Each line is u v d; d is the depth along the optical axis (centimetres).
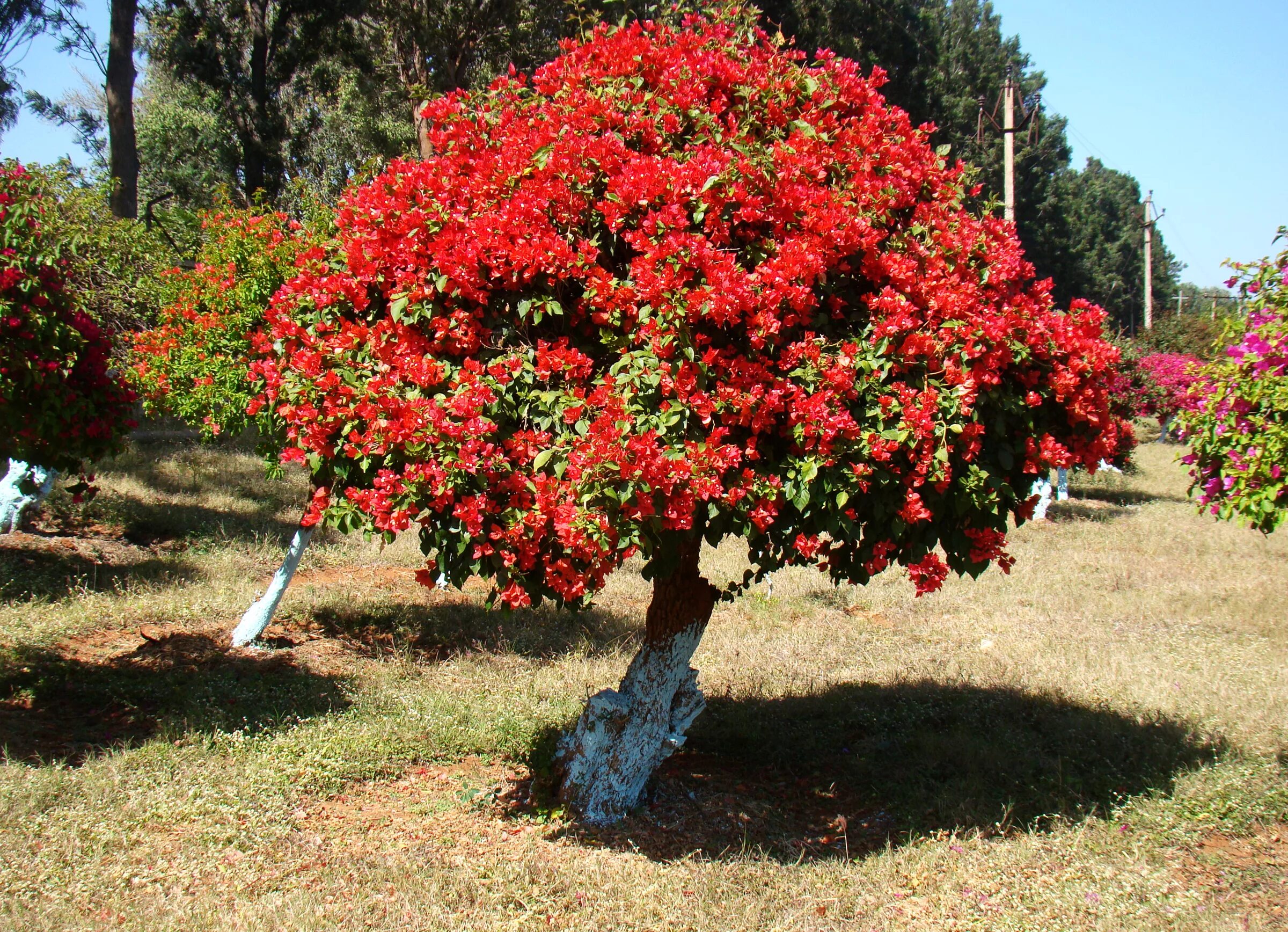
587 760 500
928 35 2659
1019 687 704
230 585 923
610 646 824
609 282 377
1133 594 1060
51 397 522
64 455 589
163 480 1306
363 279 424
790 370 378
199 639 766
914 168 436
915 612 983
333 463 406
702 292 353
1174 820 480
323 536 1162
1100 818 492
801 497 364
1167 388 2305
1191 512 1728
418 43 1794
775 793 555
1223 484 502
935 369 388
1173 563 1247
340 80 2498
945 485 385
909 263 395
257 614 761
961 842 469
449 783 543
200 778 500
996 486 407
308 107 2789
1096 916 391
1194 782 517
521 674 736
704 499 343
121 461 1360
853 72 453
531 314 403
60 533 1021
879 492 388
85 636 755
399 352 404
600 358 409
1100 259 5297
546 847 456
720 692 717
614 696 506
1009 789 535
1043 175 3884
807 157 403
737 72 429
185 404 827
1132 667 759
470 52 1800
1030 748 584
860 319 404
